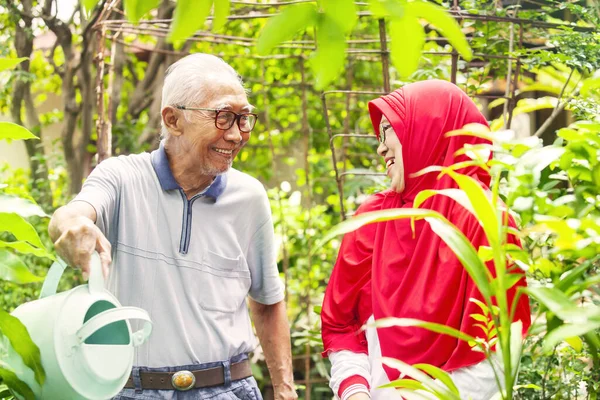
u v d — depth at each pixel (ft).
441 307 7.57
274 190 21.09
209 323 8.01
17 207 5.84
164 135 8.09
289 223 20.52
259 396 8.39
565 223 4.87
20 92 21.53
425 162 8.02
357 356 8.32
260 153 24.40
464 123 8.05
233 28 22.33
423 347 7.66
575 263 5.51
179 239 7.99
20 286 15.29
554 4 13.10
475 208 4.90
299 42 17.83
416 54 3.51
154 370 7.82
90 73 20.63
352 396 7.91
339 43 3.55
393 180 8.22
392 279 8.00
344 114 23.16
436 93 8.17
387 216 4.77
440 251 7.73
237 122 7.94
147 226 7.95
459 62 12.33
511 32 11.83
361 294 8.49
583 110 9.21
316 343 12.87
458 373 7.37
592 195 5.66
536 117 16.81
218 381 7.98
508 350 4.83
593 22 11.21
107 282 7.95
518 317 6.98
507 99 11.74
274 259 8.78
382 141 8.38
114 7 14.35
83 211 7.32
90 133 20.93
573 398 8.29
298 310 19.66
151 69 21.74
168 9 17.56
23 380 6.09
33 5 20.47
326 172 22.77
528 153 5.53
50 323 6.05
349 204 21.13
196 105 7.80
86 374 6.13
